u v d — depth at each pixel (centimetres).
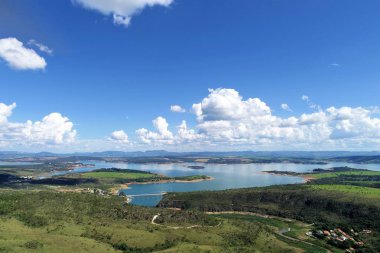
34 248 17400
